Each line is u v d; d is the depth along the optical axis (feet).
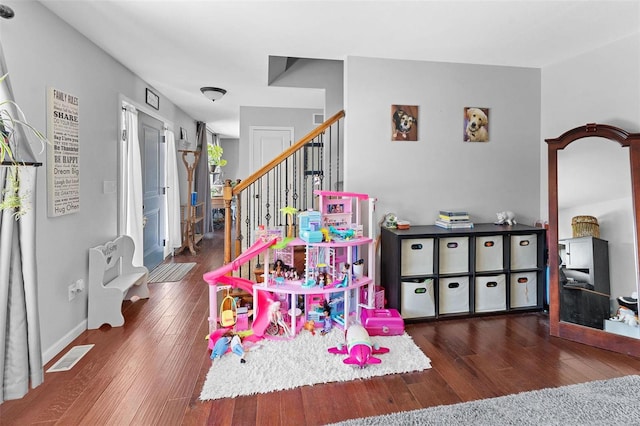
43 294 7.53
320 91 15.39
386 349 7.88
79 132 8.96
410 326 9.58
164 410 5.92
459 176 11.57
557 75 11.30
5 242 5.27
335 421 5.65
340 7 7.78
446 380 6.87
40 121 7.45
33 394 6.33
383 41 9.68
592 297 8.73
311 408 5.98
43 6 7.51
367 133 10.93
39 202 7.45
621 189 8.95
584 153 9.87
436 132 11.34
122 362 7.48
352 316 9.45
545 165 11.89
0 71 5.46
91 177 9.62
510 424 5.54
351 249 9.21
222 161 27.78
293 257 10.05
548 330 9.31
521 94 11.83
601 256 8.97
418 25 8.66
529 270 10.48
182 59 11.18
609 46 9.68
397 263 9.61
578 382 6.80
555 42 9.69
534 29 8.88
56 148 7.89
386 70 10.94
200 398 6.23
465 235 9.91
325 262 9.30
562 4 7.63
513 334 9.05
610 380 6.81
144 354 7.84
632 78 9.09
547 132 11.74
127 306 10.87
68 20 8.27
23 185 5.42
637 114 8.99
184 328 9.24
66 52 8.38
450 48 10.17
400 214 11.27
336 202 9.81
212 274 8.41
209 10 7.89
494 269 10.30
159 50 10.35
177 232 17.88
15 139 5.33
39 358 5.73
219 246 20.88
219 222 30.73
